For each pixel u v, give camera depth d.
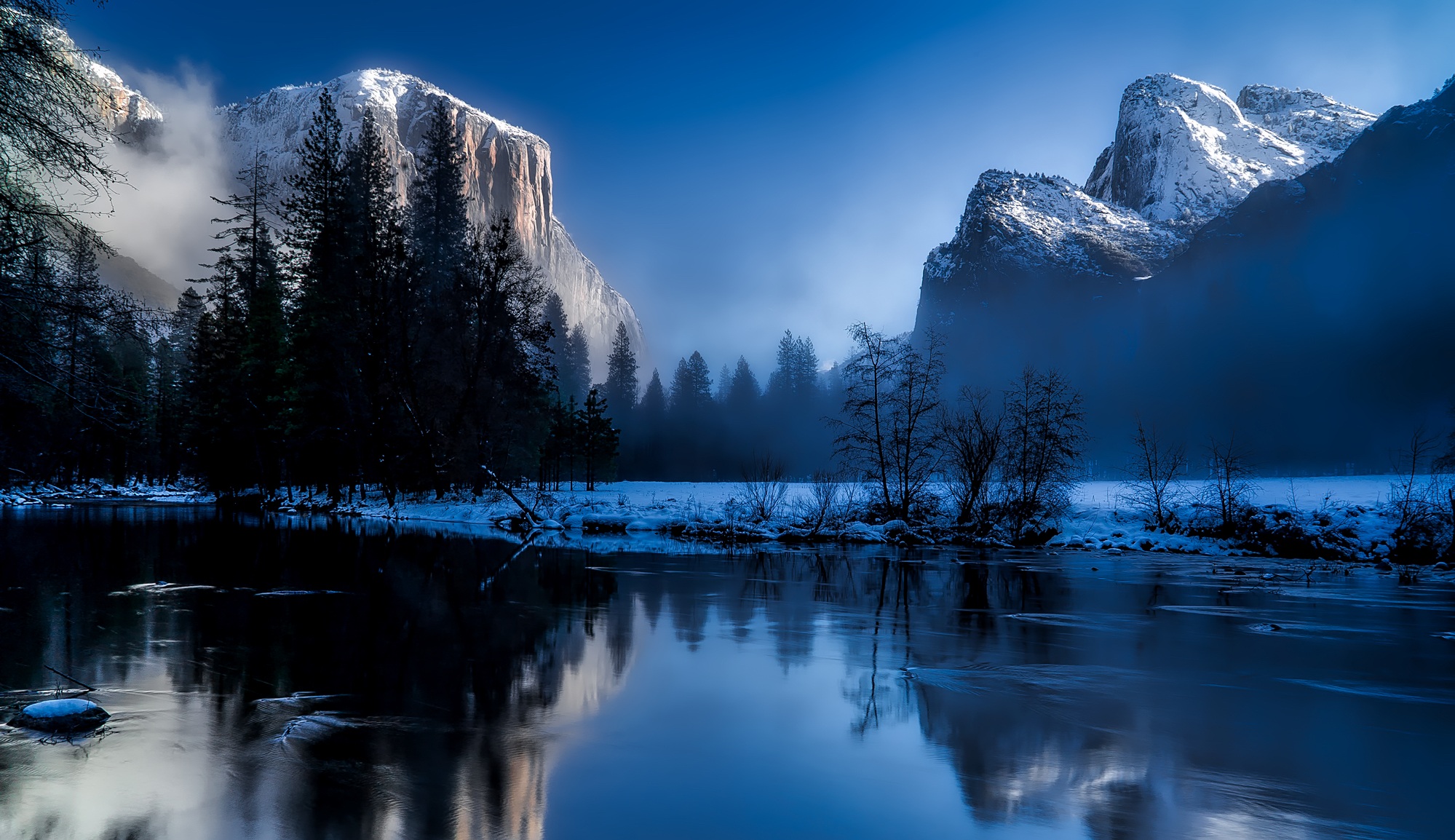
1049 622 12.80
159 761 5.38
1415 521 27.83
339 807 4.68
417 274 45.00
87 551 19.56
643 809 4.79
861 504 36.62
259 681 7.59
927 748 6.13
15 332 11.30
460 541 25.58
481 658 8.84
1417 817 4.93
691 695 7.52
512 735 6.16
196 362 55.69
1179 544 31.08
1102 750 6.19
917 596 15.68
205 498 60.78
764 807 4.87
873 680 8.34
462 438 41.56
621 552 24.16
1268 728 6.93
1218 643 11.29
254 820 4.46
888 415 36.84
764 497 36.03
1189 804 5.08
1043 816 4.85
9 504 46.72
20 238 11.10
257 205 54.06
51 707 6.11
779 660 9.21
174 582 14.27
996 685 8.27
